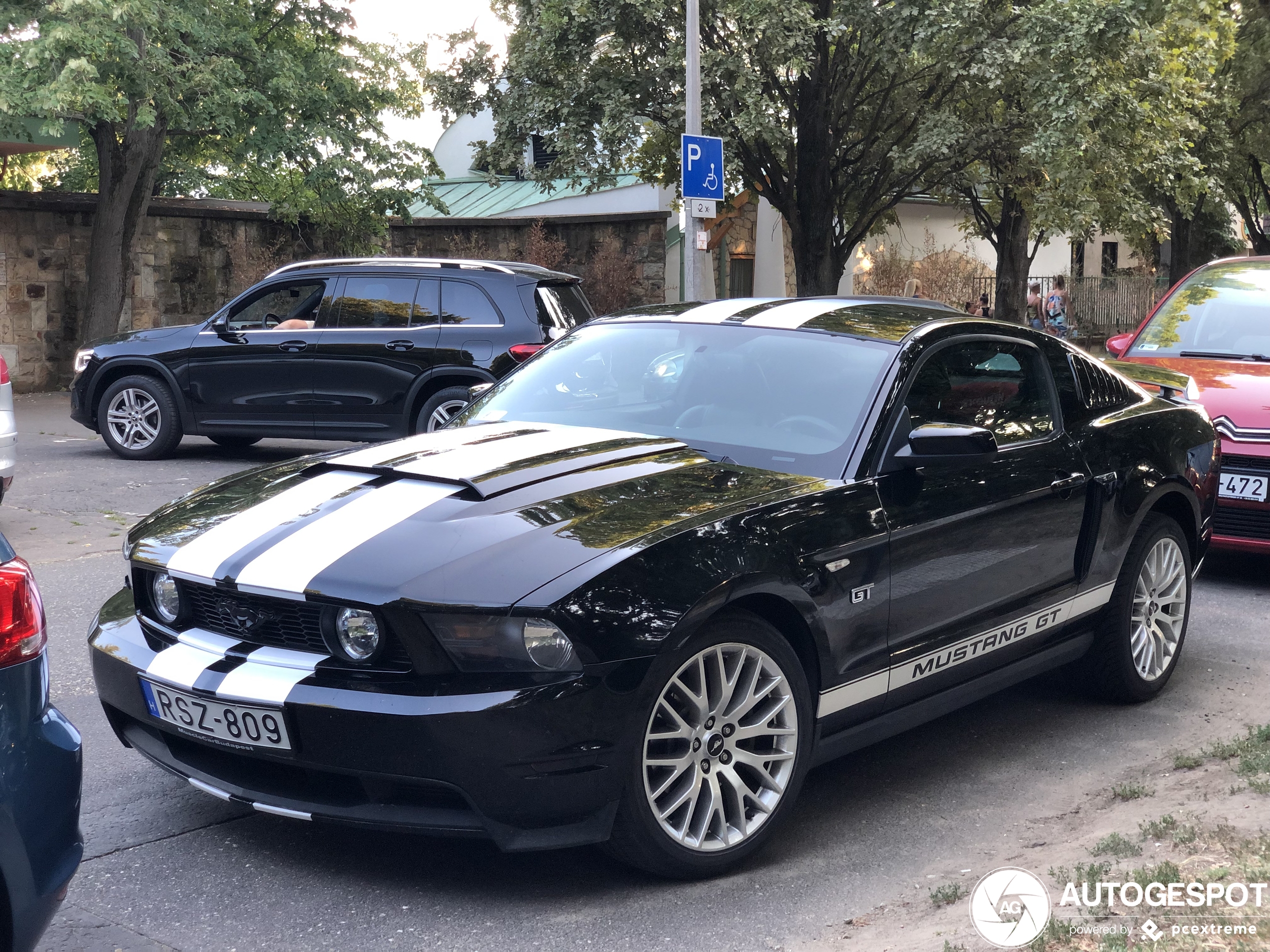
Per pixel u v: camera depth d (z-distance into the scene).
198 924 3.11
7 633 2.47
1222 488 6.80
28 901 2.43
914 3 16.84
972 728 4.75
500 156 19.11
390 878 3.37
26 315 18.72
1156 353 8.02
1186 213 20.81
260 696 3.13
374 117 19.91
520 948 2.98
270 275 11.19
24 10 15.33
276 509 3.59
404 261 10.80
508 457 3.79
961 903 3.10
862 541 3.63
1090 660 4.93
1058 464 4.48
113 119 15.45
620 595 3.08
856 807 3.94
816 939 3.02
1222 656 5.73
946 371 4.25
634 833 3.15
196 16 17.08
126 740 3.65
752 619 3.37
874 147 20.30
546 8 17.22
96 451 11.96
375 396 10.65
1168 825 3.47
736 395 4.20
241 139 18.31
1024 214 23.58
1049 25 16.36
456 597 3.02
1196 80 20.67
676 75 16.84
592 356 4.71
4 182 30.88
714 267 25.45
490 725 2.94
